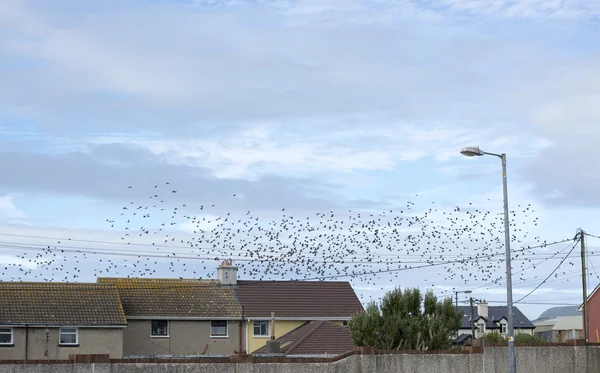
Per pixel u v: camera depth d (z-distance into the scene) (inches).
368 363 1259.2
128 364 1161.4
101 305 2032.5
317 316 2336.4
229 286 2384.4
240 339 2250.2
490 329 4060.0
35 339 1913.1
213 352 2210.9
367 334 1617.9
